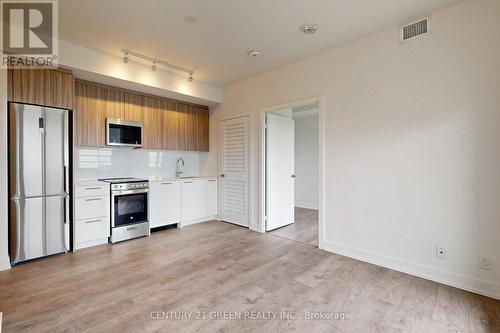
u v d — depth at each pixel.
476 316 1.86
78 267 2.70
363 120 2.88
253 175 4.23
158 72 3.81
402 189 2.60
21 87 2.75
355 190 2.96
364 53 2.87
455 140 2.29
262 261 2.89
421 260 2.49
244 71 3.92
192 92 4.29
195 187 4.55
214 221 4.81
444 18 2.33
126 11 2.38
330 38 2.90
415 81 2.50
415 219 2.52
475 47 2.18
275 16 2.47
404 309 1.95
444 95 2.34
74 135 3.21
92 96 3.53
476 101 2.18
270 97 3.91
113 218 3.48
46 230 2.92
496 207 2.10
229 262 2.86
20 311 1.90
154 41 2.97
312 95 3.36
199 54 3.33
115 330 1.70
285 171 4.50
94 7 2.32
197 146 4.88
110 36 2.85
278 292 2.21
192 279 2.44
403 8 2.34
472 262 2.21
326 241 3.24
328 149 3.19
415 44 2.50
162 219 4.06
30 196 2.81
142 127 4.02
